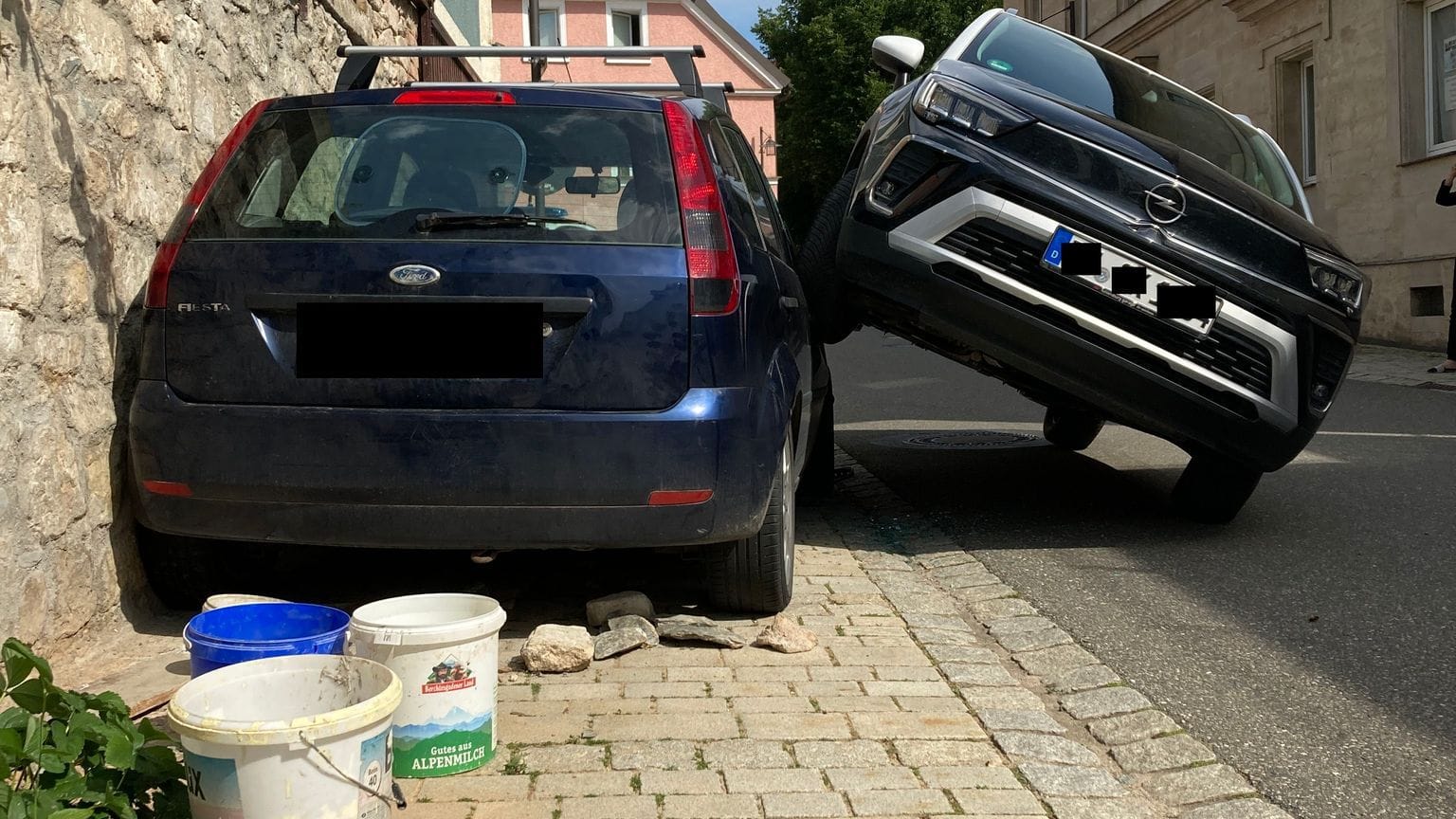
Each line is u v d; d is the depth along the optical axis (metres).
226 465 3.84
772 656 4.07
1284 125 19.88
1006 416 10.47
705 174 4.10
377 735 2.51
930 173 5.55
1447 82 15.95
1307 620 4.62
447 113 4.17
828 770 3.15
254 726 2.34
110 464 4.14
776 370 4.23
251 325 3.86
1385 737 3.52
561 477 3.82
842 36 52.09
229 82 5.73
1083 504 6.75
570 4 42.19
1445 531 5.98
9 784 2.30
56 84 3.92
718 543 4.11
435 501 3.83
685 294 3.90
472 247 3.87
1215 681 3.97
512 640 4.19
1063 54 6.71
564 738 3.32
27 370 3.67
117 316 4.26
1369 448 8.41
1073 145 5.55
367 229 3.93
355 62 5.45
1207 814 3.01
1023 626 4.52
